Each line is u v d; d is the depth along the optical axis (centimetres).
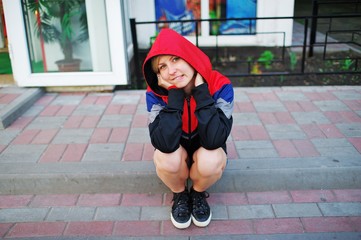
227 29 652
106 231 259
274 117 383
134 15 630
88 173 295
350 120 372
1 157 321
